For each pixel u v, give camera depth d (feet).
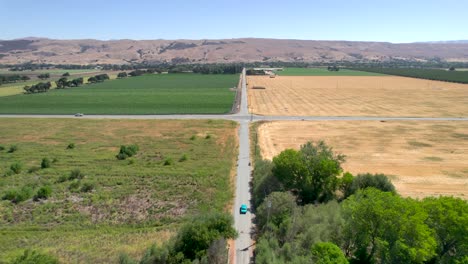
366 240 133.08
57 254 151.94
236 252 152.76
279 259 132.77
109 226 181.88
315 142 327.06
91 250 156.46
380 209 128.26
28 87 648.79
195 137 342.85
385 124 398.62
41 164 264.31
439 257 128.98
